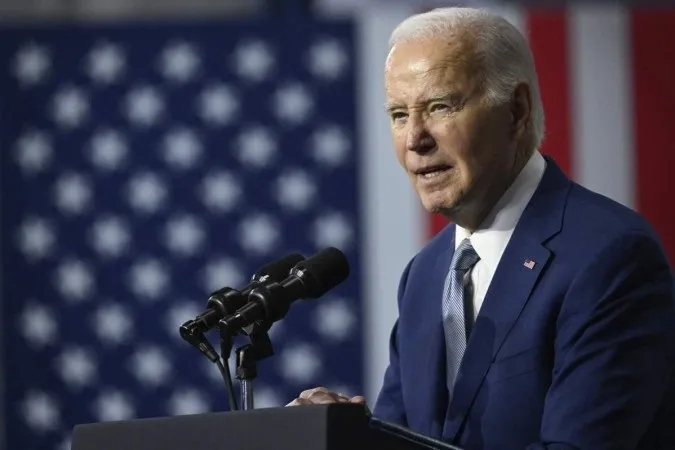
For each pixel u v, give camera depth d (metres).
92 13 21.52
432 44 8.77
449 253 9.54
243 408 7.81
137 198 21.14
